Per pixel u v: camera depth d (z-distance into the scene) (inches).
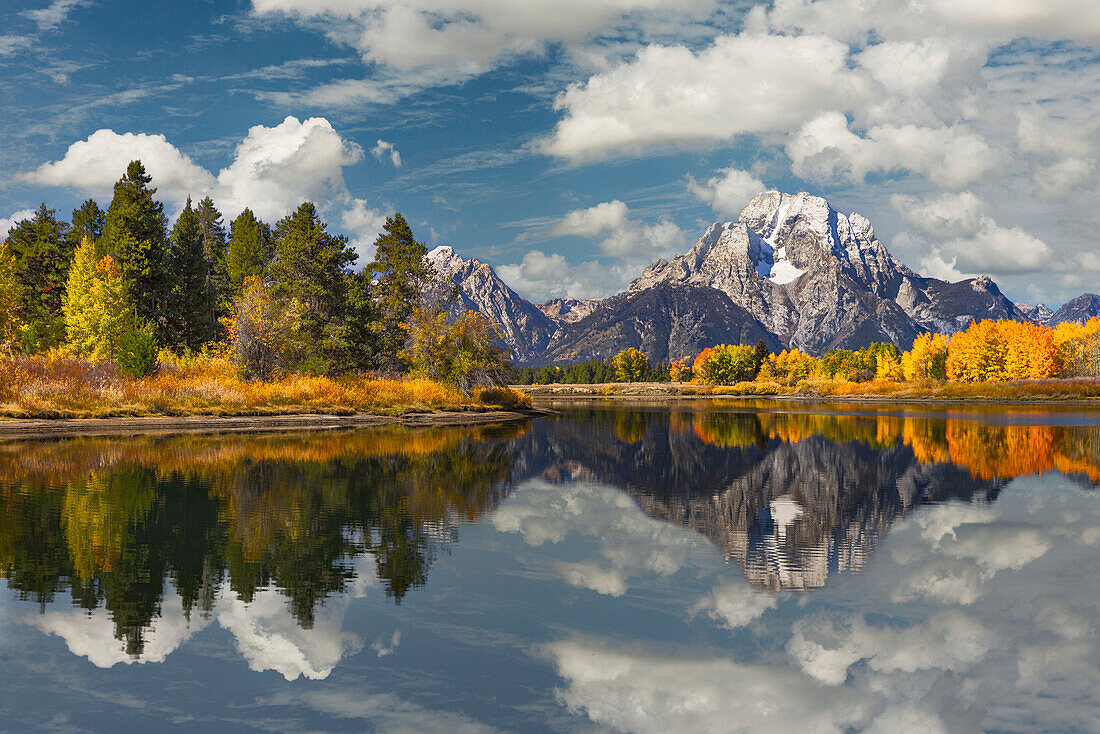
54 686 343.3
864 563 577.3
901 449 1476.4
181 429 1780.3
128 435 1584.6
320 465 1104.8
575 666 373.1
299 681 350.9
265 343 2425.0
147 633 412.5
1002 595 494.6
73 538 624.4
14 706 323.6
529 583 513.7
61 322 2659.9
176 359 2593.5
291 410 2155.5
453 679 356.5
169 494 834.8
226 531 657.0
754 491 948.6
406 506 789.2
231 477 968.9
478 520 725.9
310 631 417.4
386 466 1114.1
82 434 1593.3
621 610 459.5
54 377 1904.5
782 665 377.7
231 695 336.2
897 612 460.8
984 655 391.5
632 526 715.4
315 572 534.3
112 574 522.3
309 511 753.0
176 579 512.7
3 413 1694.1
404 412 2432.3
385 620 436.8
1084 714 323.6
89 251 2385.6
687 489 965.8
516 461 1253.7
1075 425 2170.3
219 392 2094.0
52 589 486.6
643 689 346.3
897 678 361.4
